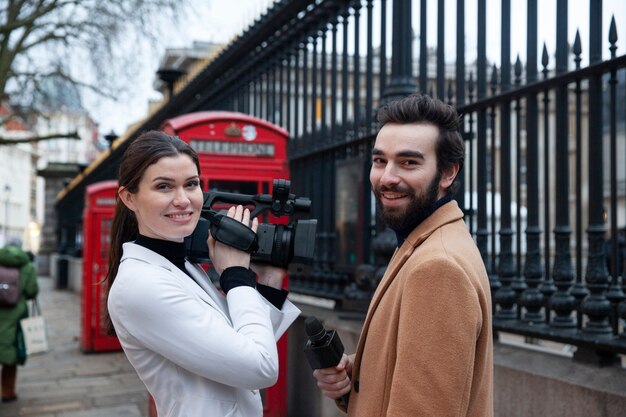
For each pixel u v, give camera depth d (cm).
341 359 172
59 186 2650
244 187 440
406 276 147
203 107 770
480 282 145
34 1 1595
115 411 537
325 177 499
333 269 484
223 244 178
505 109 327
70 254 1980
